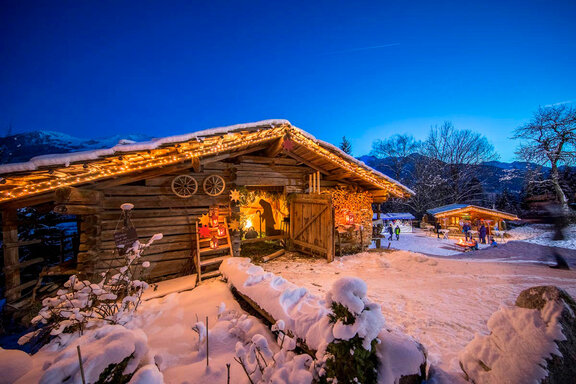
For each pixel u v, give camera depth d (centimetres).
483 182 3070
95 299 381
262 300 356
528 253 931
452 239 2173
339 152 780
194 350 317
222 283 552
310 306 300
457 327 379
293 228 962
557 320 207
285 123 666
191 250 674
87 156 418
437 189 3080
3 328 491
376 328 207
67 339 321
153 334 356
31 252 776
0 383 183
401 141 3403
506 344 216
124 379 183
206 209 702
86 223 539
